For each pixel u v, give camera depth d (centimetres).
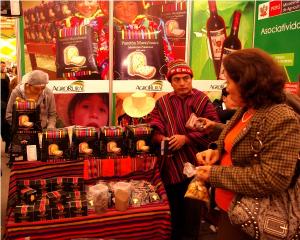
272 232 121
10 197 206
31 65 324
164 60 356
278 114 120
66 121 340
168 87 360
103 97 346
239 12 367
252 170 124
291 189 126
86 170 223
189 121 229
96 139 226
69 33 329
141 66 350
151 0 344
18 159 213
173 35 355
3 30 571
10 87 479
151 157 236
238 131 140
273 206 125
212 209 174
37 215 185
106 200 200
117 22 339
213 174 134
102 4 333
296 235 122
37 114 217
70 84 335
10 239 182
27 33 319
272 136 119
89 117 345
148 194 217
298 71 284
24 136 214
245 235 138
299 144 118
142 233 207
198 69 367
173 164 243
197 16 357
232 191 131
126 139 233
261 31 336
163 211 208
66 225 191
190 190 168
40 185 206
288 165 117
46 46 326
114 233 201
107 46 340
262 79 121
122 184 215
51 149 215
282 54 304
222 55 371
